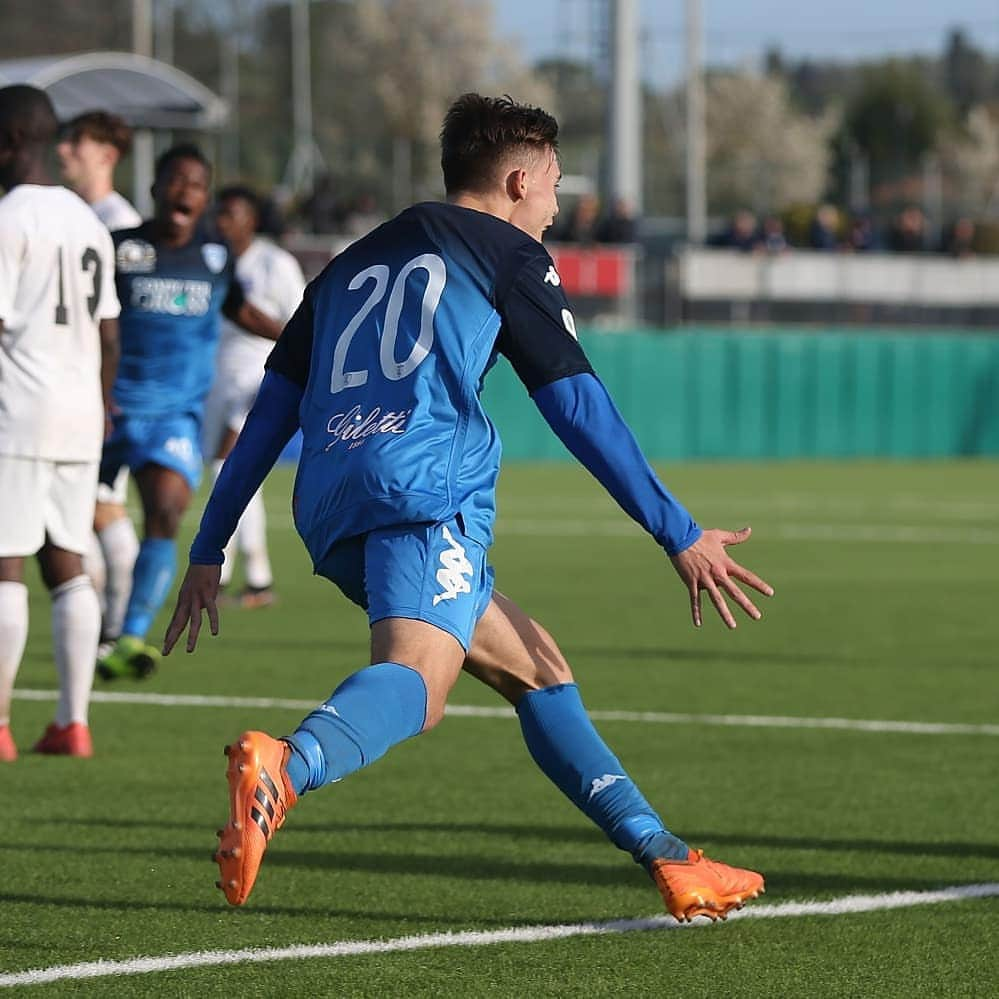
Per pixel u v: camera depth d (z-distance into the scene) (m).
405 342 13.50
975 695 29.81
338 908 16.58
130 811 20.56
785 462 99.69
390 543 13.24
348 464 13.37
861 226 122.44
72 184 29.62
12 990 13.90
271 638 35.53
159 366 29.08
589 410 13.16
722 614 13.23
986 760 24.27
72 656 23.58
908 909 16.70
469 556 13.34
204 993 13.88
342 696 12.60
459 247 13.62
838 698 29.33
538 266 13.55
